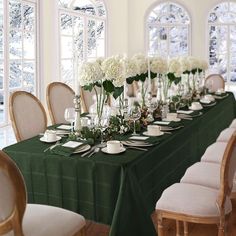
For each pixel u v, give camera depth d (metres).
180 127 3.45
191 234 3.11
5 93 6.06
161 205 2.44
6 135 6.16
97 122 2.97
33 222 2.09
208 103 5.04
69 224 2.15
